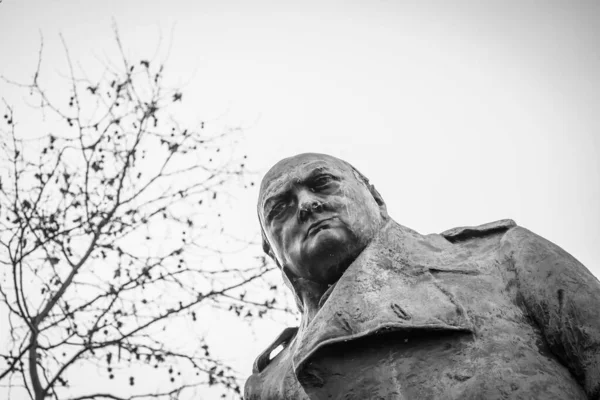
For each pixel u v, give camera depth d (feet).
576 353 13.17
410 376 13.17
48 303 19.52
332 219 16.01
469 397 12.73
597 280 14.07
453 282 14.40
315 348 13.51
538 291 13.83
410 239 15.85
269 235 16.89
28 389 18.29
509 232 15.12
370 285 14.57
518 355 13.12
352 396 13.32
